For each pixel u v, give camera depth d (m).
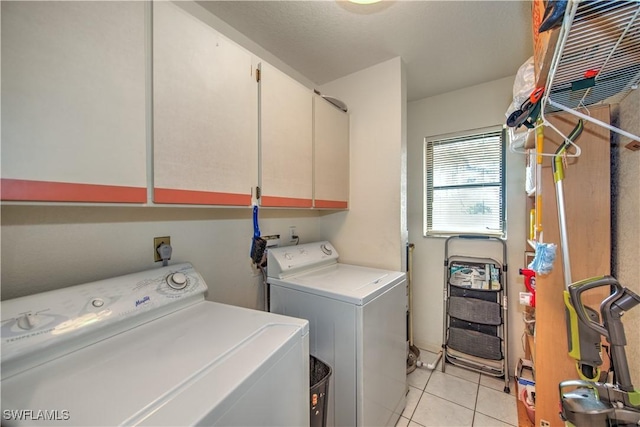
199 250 1.37
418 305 2.56
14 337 0.67
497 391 1.93
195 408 0.56
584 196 1.13
